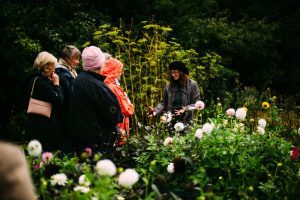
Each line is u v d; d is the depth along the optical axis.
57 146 3.60
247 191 2.64
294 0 13.50
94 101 3.40
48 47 7.39
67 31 7.76
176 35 9.83
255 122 5.43
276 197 2.64
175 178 2.73
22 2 8.24
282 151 3.08
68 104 3.59
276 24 11.75
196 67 7.38
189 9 10.39
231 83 10.25
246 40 10.69
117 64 3.96
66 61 3.98
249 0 13.15
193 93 4.66
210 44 10.14
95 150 3.36
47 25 7.46
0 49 6.40
